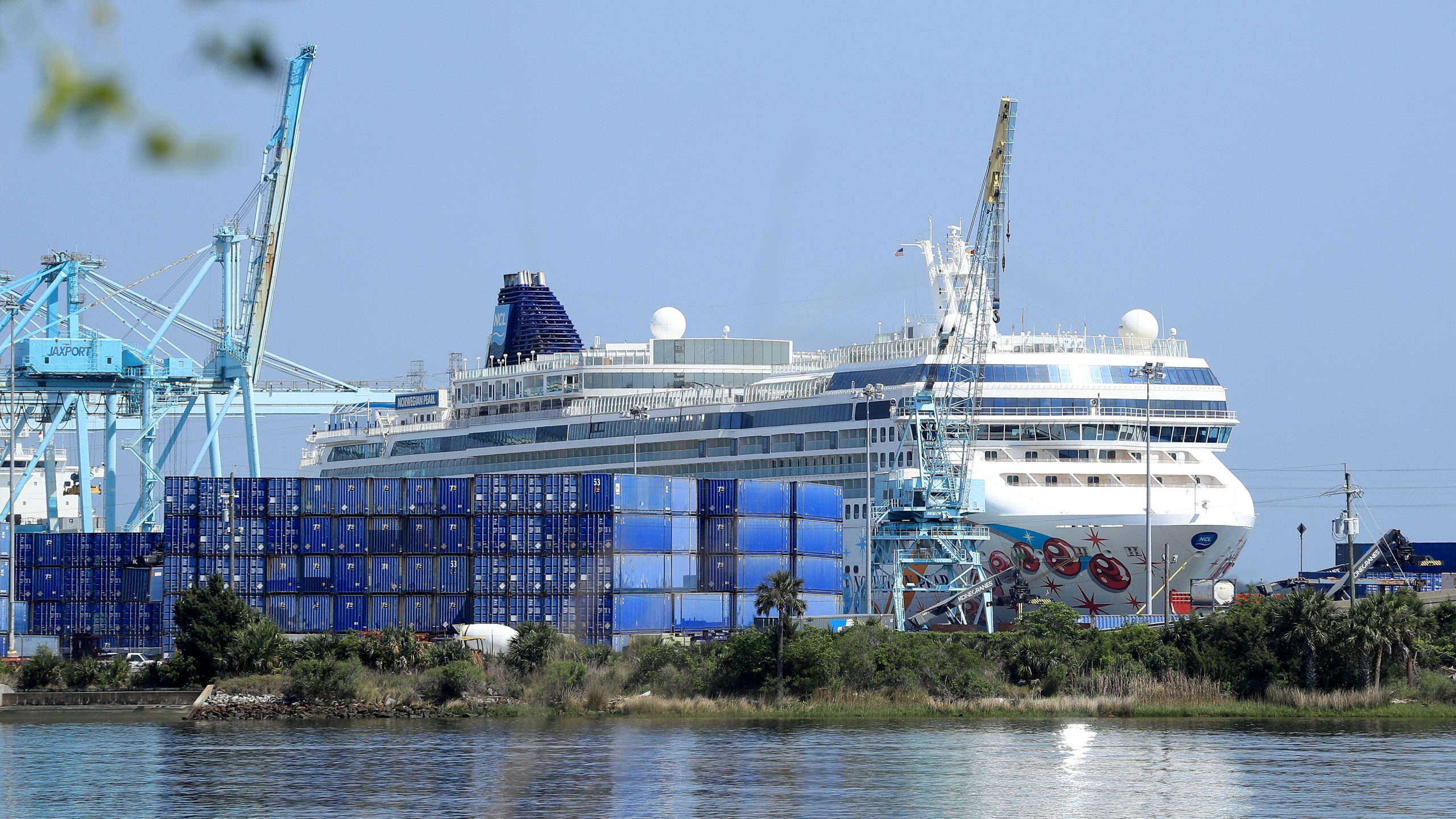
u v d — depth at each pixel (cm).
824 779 16000
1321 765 16862
